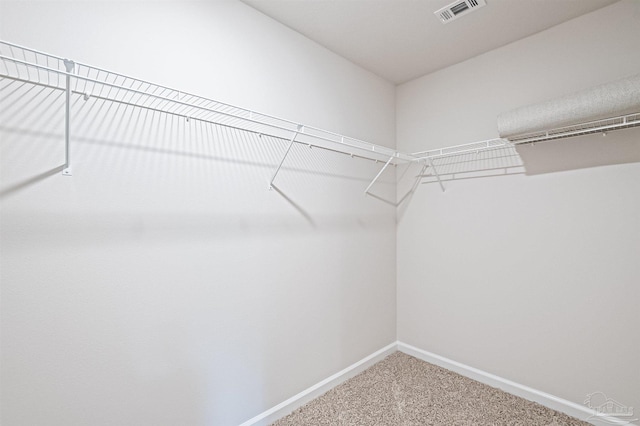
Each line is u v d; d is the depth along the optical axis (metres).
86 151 1.11
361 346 2.20
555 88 1.76
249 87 1.58
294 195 1.78
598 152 1.60
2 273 0.96
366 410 1.73
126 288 1.19
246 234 1.56
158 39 1.28
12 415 0.98
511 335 1.91
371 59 2.14
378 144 2.36
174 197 1.32
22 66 1.00
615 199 1.55
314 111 1.91
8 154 0.97
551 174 1.76
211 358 1.43
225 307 1.48
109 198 1.16
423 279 2.35
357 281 2.18
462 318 2.13
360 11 1.64
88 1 1.12
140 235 1.23
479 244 2.05
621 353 1.53
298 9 1.63
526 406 1.76
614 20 1.57
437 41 1.92
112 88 1.16
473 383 2.01
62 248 1.06
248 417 1.57
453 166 2.19
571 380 1.68
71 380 1.08
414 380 2.05
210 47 1.44
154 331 1.26
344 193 2.09
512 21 1.72
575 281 1.67
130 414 1.20
